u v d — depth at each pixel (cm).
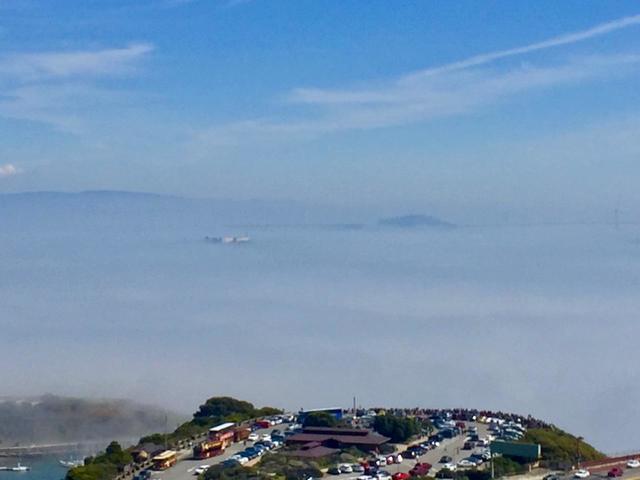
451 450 16900
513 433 18438
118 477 15412
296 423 19462
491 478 14500
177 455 16625
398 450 17062
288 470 15050
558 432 19250
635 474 14425
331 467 15512
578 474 14350
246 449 16775
